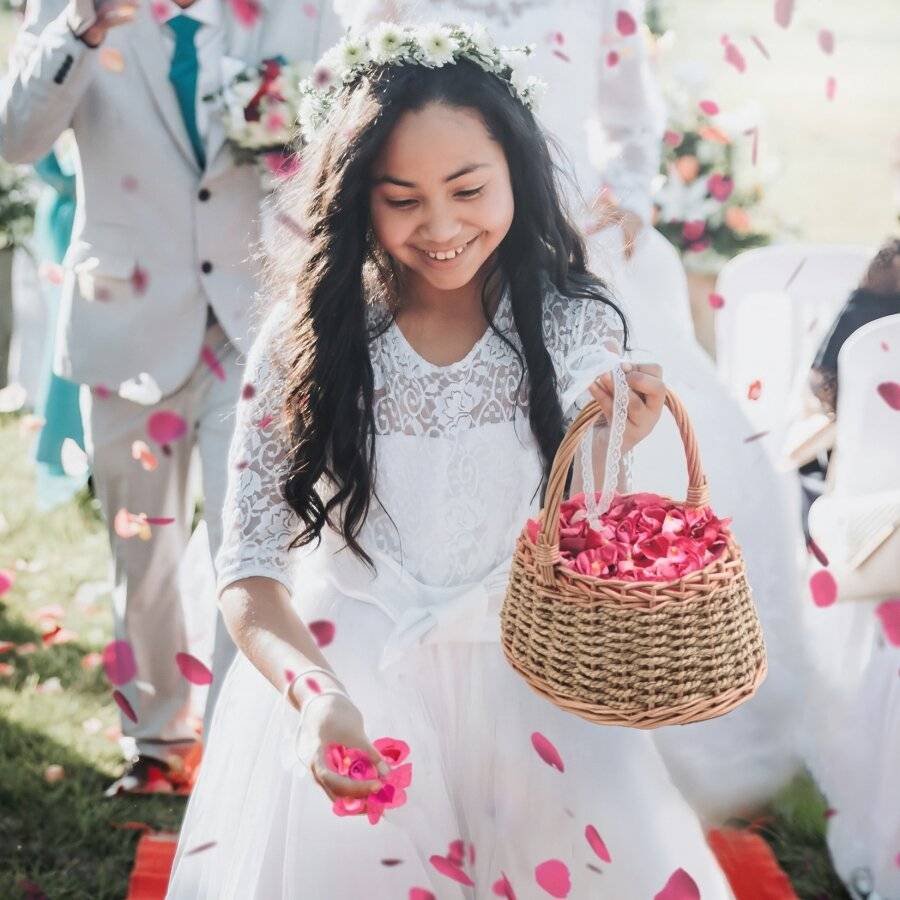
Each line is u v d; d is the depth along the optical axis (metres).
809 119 11.81
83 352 3.45
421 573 2.23
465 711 2.24
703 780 3.39
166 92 3.38
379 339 2.21
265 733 2.24
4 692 4.07
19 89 3.36
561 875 2.15
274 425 2.21
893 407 3.09
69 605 4.73
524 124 2.14
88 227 3.46
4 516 5.52
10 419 6.62
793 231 7.91
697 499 2.10
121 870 3.27
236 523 2.21
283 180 3.16
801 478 3.67
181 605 3.62
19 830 3.40
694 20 14.16
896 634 2.94
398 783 1.88
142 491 3.53
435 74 2.09
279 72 3.30
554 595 1.92
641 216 3.68
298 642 2.09
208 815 2.28
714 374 3.59
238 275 3.45
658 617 1.88
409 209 2.10
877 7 15.48
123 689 3.60
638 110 3.76
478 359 2.21
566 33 3.60
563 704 1.93
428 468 2.20
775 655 3.49
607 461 2.03
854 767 3.12
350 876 2.12
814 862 3.23
